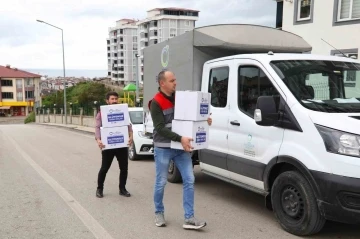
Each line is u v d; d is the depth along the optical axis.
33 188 6.98
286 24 16.58
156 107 4.45
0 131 26.89
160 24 102.62
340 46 14.46
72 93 62.22
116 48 121.50
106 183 7.39
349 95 4.84
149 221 5.06
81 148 13.75
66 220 5.14
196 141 4.37
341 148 3.83
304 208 4.21
